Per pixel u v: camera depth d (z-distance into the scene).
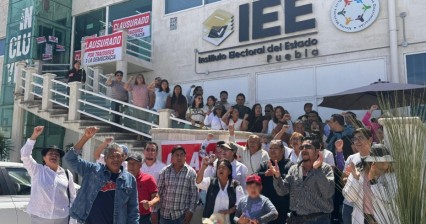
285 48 11.16
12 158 12.60
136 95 9.81
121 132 9.82
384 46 9.83
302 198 4.31
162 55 13.49
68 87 10.98
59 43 15.40
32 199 4.51
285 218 4.86
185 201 5.12
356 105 8.05
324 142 7.38
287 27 11.15
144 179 5.04
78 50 15.64
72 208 3.90
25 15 14.97
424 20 9.46
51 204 4.49
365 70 10.02
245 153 5.83
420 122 2.29
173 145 6.59
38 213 4.45
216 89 12.23
